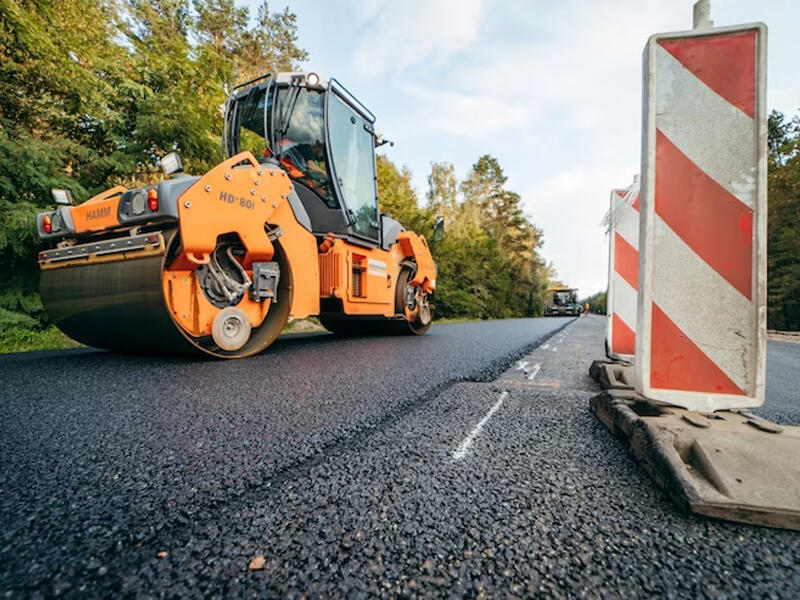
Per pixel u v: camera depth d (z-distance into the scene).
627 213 2.99
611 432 1.66
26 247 5.16
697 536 0.92
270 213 4.03
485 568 0.79
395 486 1.16
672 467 1.10
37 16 5.52
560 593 0.73
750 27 1.35
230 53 17.05
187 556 0.82
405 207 19.45
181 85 7.76
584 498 1.11
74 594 0.70
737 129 1.39
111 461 1.32
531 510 1.03
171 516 0.98
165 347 3.48
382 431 1.68
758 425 1.28
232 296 3.74
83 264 3.39
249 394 2.27
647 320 1.49
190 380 2.65
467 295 22.59
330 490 1.13
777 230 20.52
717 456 1.12
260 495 1.09
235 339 3.71
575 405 2.17
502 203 43.22
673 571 0.80
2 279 5.19
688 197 1.44
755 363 1.39
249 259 3.92
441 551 0.85
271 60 18.88
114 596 0.70
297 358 3.80
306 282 4.59
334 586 0.74
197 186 3.25
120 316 3.26
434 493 1.12
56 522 0.94
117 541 0.87
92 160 6.23
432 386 2.58
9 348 4.47
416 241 7.44
